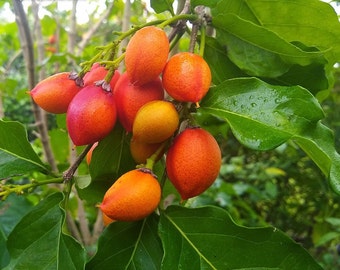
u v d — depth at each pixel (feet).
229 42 0.49
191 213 0.43
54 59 1.07
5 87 1.33
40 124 0.92
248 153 1.94
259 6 0.52
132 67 0.40
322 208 1.81
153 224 0.44
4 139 0.48
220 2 0.49
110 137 0.47
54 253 0.42
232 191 1.30
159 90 0.42
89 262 0.42
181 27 0.48
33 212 0.45
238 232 0.41
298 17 0.52
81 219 0.99
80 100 0.41
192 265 0.40
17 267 0.42
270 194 1.59
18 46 1.60
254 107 0.40
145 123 0.39
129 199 0.38
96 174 0.49
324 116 0.38
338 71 1.49
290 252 0.40
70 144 0.89
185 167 0.39
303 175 1.83
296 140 0.39
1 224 0.67
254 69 0.49
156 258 0.42
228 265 0.40
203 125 0.66
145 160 0.43
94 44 1.53
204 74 0.40
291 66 0.48
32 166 0.48
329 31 0.52
